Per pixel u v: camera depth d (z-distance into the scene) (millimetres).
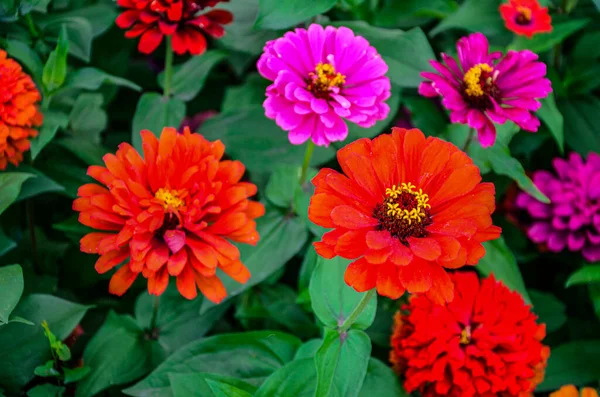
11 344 540
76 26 634
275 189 604
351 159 474
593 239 641
